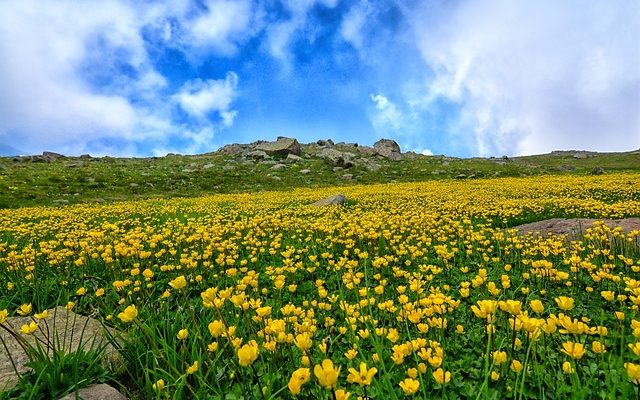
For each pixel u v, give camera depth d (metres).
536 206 17.94
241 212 20.27
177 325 4.09
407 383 2.36
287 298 6.26
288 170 69.44
